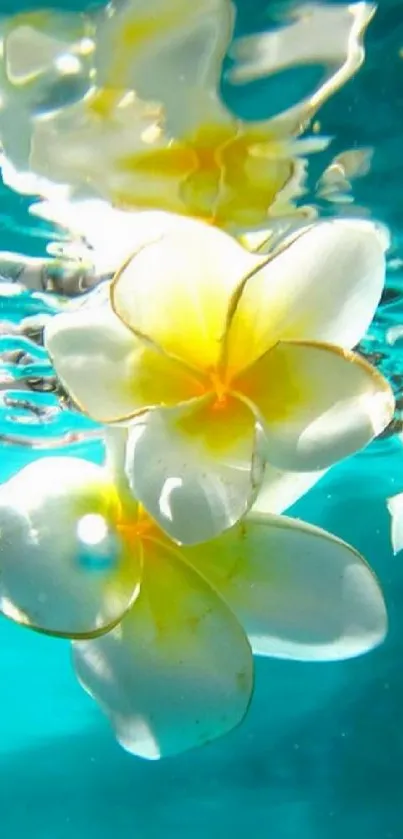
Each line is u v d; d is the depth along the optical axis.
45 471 0.18
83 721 0.86
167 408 0.17
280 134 0.32
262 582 0.18
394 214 0.40
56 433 0.64
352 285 0.17
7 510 0.17
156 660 0.18
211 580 0.18
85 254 0.39
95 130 0.31
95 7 0.27
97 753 0.85
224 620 0.18
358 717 0.87
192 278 0.17
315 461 0.16
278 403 0.17
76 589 0.17
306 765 0.86
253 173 0.34
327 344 0.17
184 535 0.16
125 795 0.83
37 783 0.84
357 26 0.28
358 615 0.18
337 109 0.32
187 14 0.27
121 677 0.18
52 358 0.17
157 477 0.17
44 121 0.31
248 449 0.17
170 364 0.17
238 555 0.18
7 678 0.87
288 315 0.18
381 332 0.52
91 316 0.18
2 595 0.17
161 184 0.32
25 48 0.28
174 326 0.17
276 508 0.19
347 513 0.84
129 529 0.18
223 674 0.18
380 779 0.85
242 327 0.17
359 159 0.35
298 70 0.29
